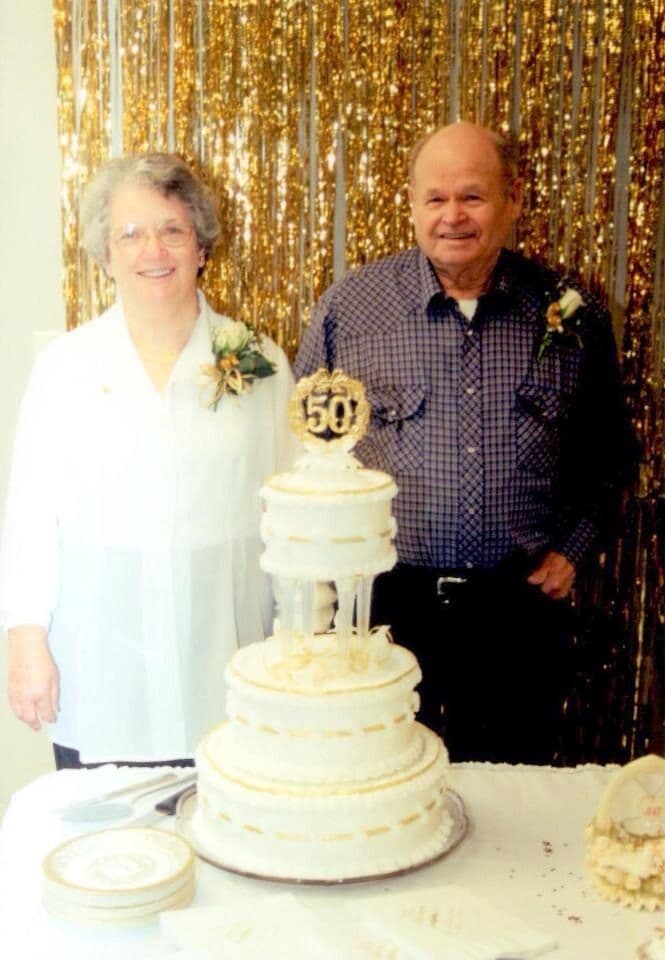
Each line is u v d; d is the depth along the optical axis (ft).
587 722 11.00
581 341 8.71
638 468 9.87
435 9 9.92
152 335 7.68
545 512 8.86
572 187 10.19
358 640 5.64
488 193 8.31
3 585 7.66
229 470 7.70
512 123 10.12
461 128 8.46
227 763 5.41
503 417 8.61
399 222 10.19
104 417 7.57
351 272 9.12
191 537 7.62
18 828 5.70
